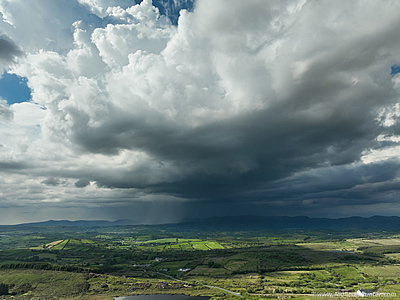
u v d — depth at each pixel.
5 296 175.00
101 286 198.12
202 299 172.00
